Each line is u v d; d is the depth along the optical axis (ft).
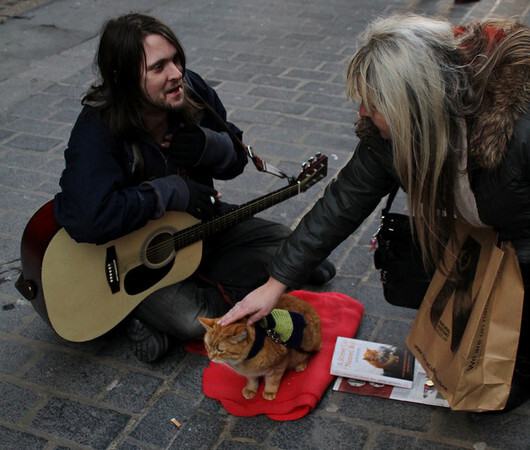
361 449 7.36
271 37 19.95
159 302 8.48
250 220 9.72
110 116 7.45
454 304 6.82
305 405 7.73
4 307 9.74
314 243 7.09
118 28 7.00
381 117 5.59
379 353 8.32
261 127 14.73
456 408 6.72
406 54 5.12
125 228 7.55
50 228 7.66
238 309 7.17
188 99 8.05
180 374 8.52
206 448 7.47
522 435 7.42
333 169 13.01
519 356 7.42
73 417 7.93
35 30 20.58
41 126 14.99
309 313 8.19
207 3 23.16
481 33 5.54
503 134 5.25
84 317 8.07
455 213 6.23
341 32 20.13
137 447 7.51
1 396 8.25
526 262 6.06
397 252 7.61
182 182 8.05
